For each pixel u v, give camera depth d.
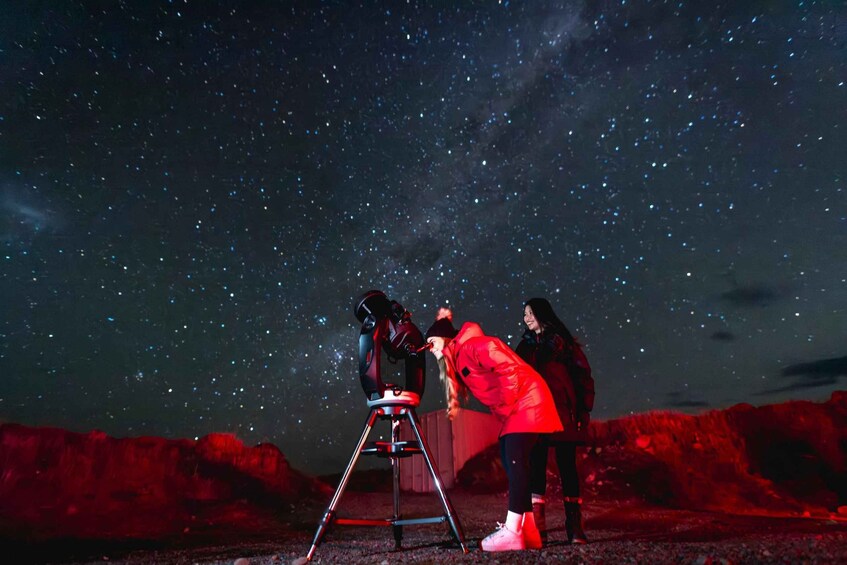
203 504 6.73
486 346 3.16
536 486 3.61
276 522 6.10
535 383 3.16
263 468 8.48
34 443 6.78
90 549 4.22
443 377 3.42
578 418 3.51
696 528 4.40
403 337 3.31
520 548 3.01
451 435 9.54
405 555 3.10
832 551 2.45
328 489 8.70
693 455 8.94
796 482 8.32
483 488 8.86
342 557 3.22
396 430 3.39
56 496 6.07
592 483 8.15
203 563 3.42
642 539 3.61
